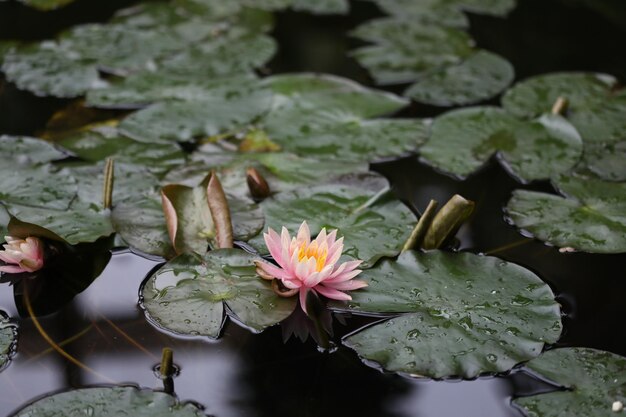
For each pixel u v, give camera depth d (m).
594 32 3.28
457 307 1.68
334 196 2.07
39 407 1.42
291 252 1.70
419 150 2.37
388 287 1.74
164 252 1.86
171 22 3.23
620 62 3.03
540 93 2.66
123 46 2.99
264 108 2.57
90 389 1.47
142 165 2.22
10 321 1.70
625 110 2.55
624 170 2.23
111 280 1.81
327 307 1.72
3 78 2.74
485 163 2.31
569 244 1.93
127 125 2.42
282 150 2.34
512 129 2.44
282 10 3.44
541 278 1.85
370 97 2.66
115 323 1.69
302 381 1.55
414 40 3.13
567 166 2.26
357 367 1.59
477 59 2.98
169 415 1.41
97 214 1.99
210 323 1.63
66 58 2.88
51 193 2.05
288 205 2.03
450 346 1.58
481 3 3.50
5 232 1.89
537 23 3.35
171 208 1.86
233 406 1.49
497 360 1.55
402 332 1.62
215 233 1.89
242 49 3.02
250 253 1.81
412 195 2.18
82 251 1.90
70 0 3.44
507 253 1.94
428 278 1.76
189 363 1.59
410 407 1.50
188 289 1.71
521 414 1.47
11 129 2.42
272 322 1.62
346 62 3.02
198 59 2.92
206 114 2.50
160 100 2.60
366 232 1.93
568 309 1.76
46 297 1.77
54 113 2.53
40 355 1.61
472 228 2.04
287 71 2.94
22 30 3.14
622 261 1.93
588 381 1.52
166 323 1.63
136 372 1.56
